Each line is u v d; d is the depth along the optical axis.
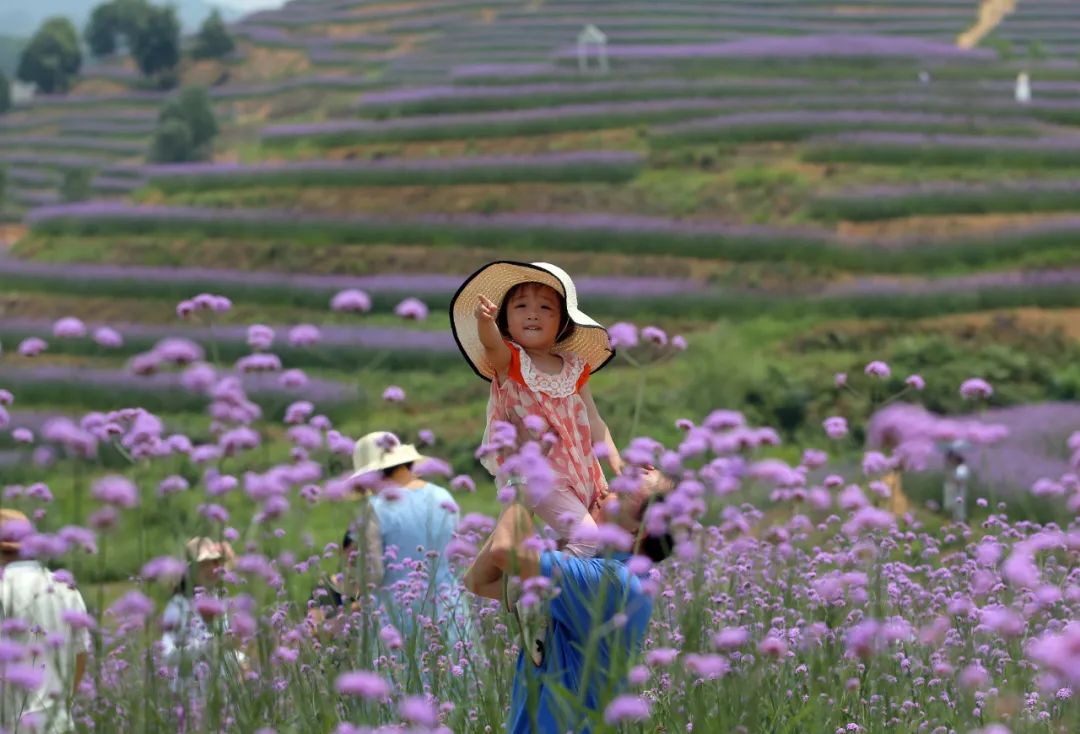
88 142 98.31
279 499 3.64
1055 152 42.31
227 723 3.58
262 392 25.56
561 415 4.05
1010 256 34.84
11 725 3.49
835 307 31.11
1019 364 25.02
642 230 37.94
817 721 3.61
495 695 3.97
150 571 3.68
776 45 68.81
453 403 27.88
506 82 67.62
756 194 40.81
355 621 4.23
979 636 4.66
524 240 39.94
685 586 5.15
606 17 100.81
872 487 5.05
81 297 41.25
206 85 114.19
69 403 28.47
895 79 59.78
